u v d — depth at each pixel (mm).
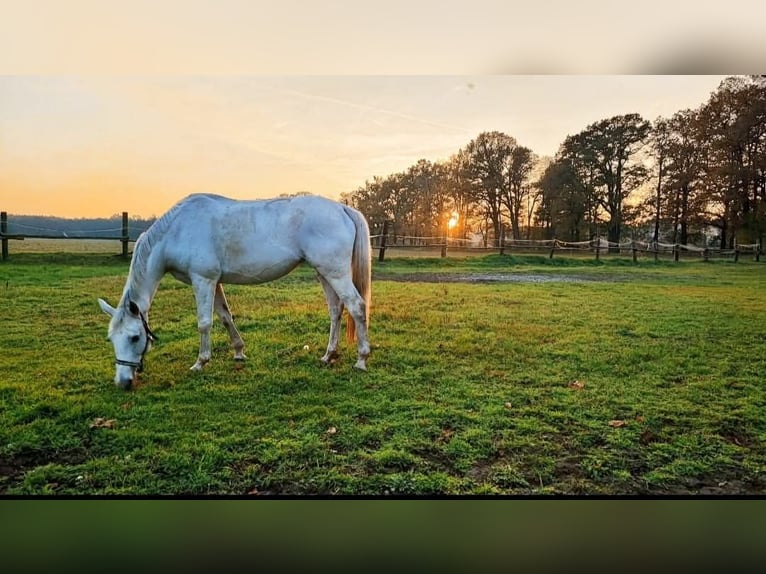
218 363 2791
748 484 2025
